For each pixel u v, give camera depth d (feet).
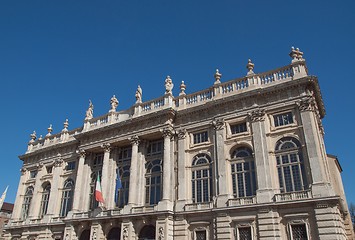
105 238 113.39
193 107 115.34
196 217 100.42
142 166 119.75
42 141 166.40
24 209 154.30
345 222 103.24
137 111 128.98
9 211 237.86
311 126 92.32
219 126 108.37
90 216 119.44
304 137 92.53
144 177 118.93
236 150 104.53
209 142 109.70
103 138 133.39
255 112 102.68
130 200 113.19
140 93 134.62
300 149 93.30
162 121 119.24
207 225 97.55
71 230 121.39
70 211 126.72
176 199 107.14
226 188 98.63
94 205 127.54
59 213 139.33
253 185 96.78
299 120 95.86
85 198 129.49
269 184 92.48
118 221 112.06
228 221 93.15
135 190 115.24
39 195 150.61
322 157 90.99
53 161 152.46
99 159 137.08
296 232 84.28
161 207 104.68
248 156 100.99
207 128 112.27
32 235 138.72
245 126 105.50
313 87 99.81
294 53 104.78
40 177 153.69
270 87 101.76
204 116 114.21
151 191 115.65
